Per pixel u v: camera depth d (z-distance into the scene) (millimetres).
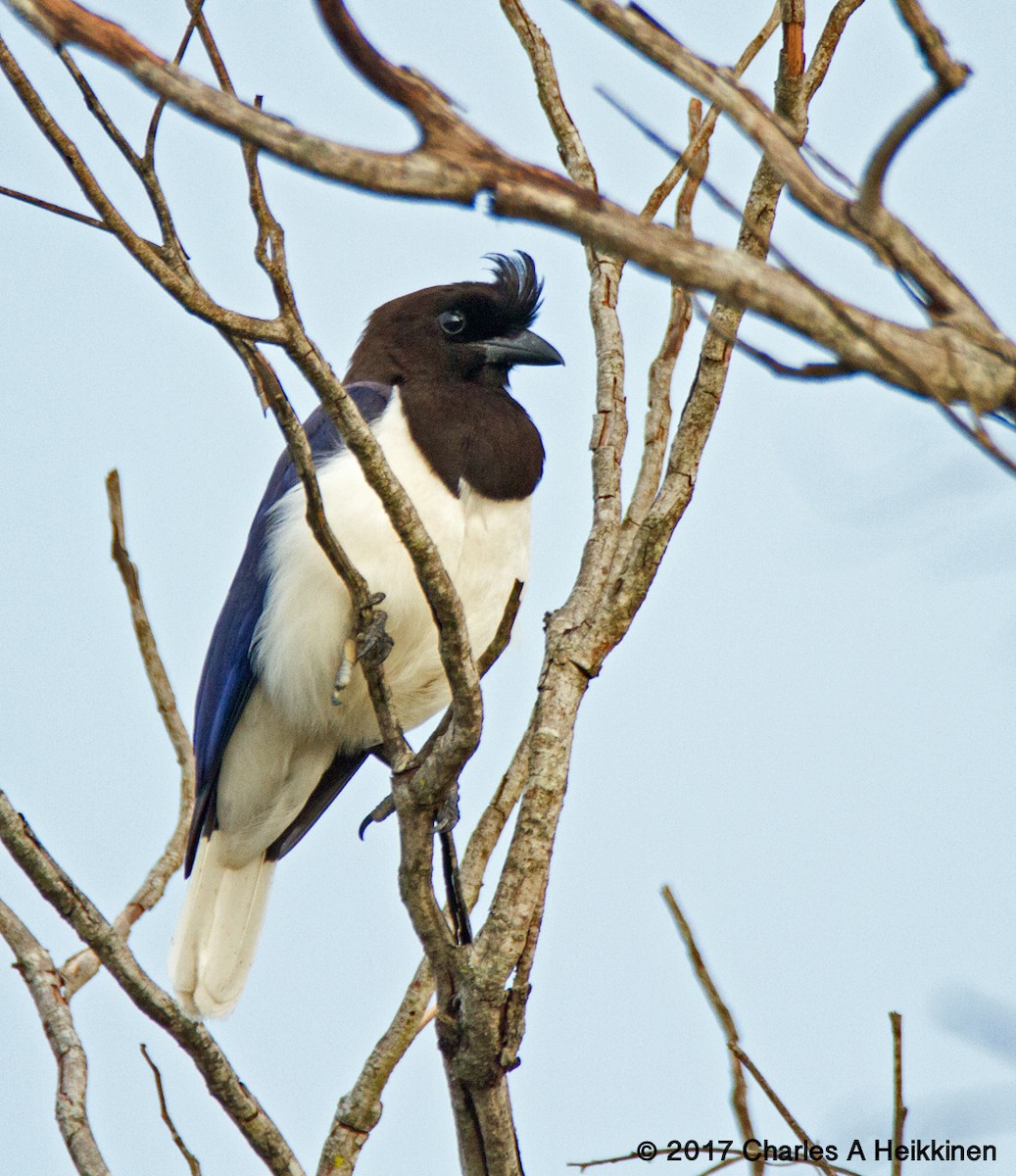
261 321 6488
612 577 7711
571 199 3852
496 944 7207
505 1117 7309
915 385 3895
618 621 7645
